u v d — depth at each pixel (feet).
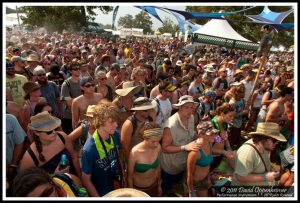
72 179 7.30
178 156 10.17
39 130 7.43
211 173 10.27
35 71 13.30
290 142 13.05
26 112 11.27
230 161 10.48
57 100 14.58
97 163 7.64
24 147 9.50
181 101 9.77
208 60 33.53
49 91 13.94
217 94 18.35
